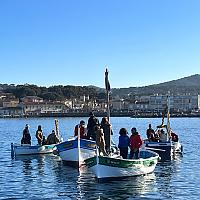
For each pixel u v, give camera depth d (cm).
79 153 3172
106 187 2373
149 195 2183
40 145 4162
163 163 3453
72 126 12612
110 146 2780
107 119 2792
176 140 4153
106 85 2983
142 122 15138
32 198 2136
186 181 2578
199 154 4203
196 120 17750
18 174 2959
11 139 6969
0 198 2145
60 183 2542
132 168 2617
